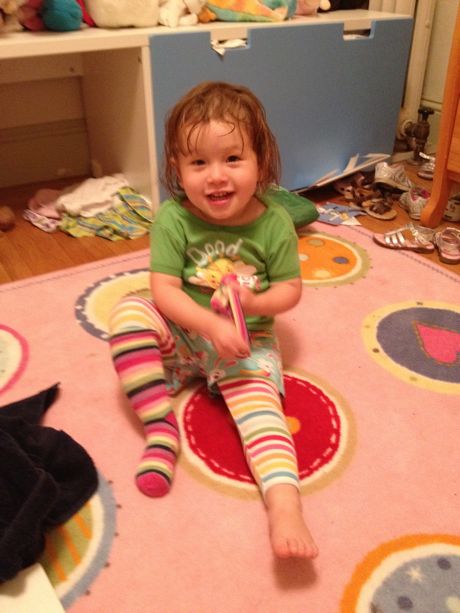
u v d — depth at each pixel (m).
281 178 1.73
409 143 2.12
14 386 0.96
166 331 0.87
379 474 0.80
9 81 1.71
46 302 1.20
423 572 0.67
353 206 1.70
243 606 0.63
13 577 0.62
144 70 1.40
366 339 1.09
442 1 1.98
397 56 1.82
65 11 1.36
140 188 1.61
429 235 1.49
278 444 0.76
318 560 0.68
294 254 0.90
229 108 0.79
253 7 1.58
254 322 0.91
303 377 0.98
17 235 1.51
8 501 0.67
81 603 0.64
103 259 1.39
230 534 0.71
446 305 1.21
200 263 0.89
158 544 0.70
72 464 0.78
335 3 1.94
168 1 1.50
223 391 0.83
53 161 1.91
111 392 0.95
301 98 1.66
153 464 0.77
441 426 0.88
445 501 0.76
